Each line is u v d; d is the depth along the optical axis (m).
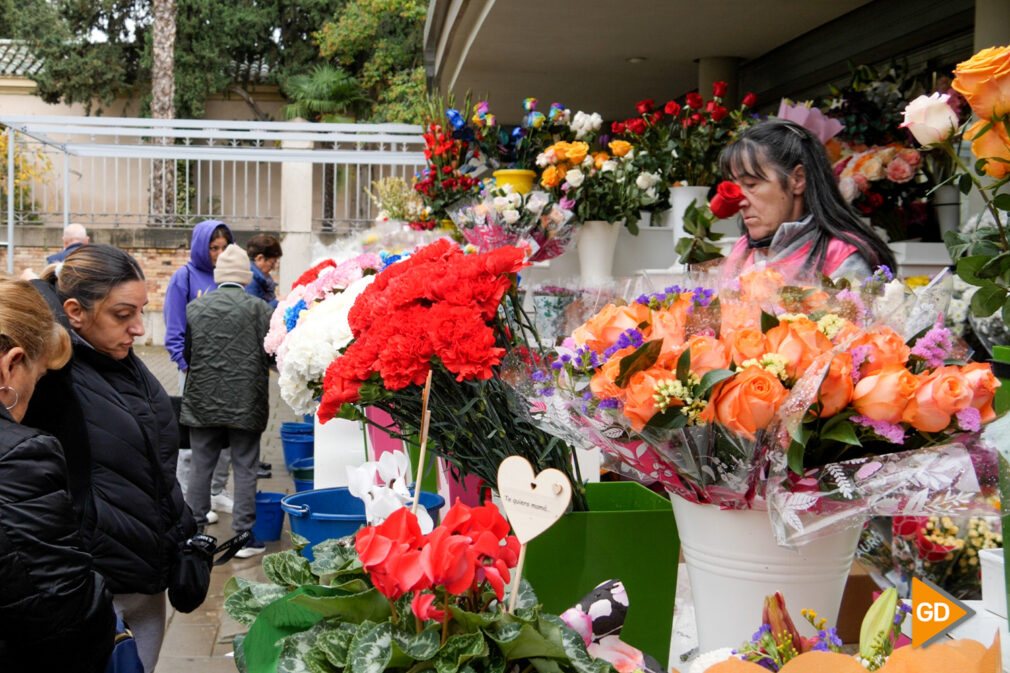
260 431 4.77
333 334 2.10
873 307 1.31
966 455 1.11
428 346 1.46
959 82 1.29
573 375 1.27
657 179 3.66
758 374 1.13
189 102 22.61
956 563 1.63
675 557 1.51
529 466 1.21
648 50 5.61
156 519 2.37
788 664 0.80
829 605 1.23
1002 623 1.42
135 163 17.92
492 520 1.14
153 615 2.47
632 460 1.30
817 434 1.16
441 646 1.05
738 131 3.82
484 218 3.21
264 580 4.45
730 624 1.25
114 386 2.39
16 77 22.19
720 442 1.18
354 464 3.45
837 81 5.02
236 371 4.64
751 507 1.20
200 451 4.74
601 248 3.63
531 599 1.21
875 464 1.12
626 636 1.51
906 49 4.48
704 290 1.33
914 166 3.40
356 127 10.51
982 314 1.46
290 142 14.34
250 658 1.20
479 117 4.34
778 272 1.41
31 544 1.65
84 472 2.25
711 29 5.11
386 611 1.17
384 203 5.98
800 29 5.18
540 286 1.83
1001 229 1.44
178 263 15.04
